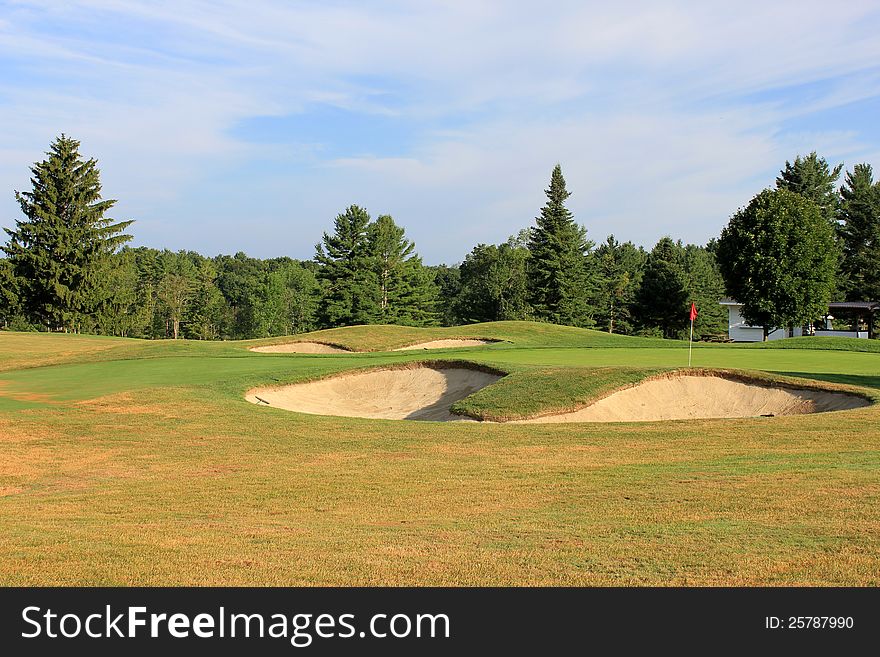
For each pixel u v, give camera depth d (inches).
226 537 342.6
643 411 804.6
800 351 1355.8
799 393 798.5
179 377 1005.2
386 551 314.7
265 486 465.4
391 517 379.6
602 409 782.5
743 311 2246.6
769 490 396.5
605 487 429.1
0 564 303.0
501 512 381.4
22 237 2775.6
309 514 391.5
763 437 574.9
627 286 4033.0
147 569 296.4
